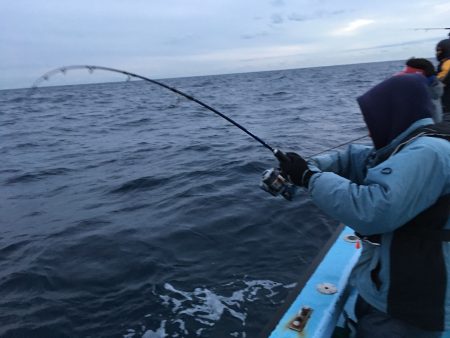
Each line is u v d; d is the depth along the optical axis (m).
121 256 4.69
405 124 1.54
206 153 10.63
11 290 4.17
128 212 6.26
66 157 12.08
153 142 13.66
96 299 3.89
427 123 1.53
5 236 5.75
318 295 2.27
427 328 1.53
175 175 8.30
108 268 4.45
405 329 1.59
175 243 4.91
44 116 27.45
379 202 1.40
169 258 4.56
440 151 1.42
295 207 5.70
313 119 17.08
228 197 6.41
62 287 4.15
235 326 3.39
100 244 5.06
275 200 6.04
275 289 3.87
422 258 1.52
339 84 44.97
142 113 25.80
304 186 1.67
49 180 9.13
